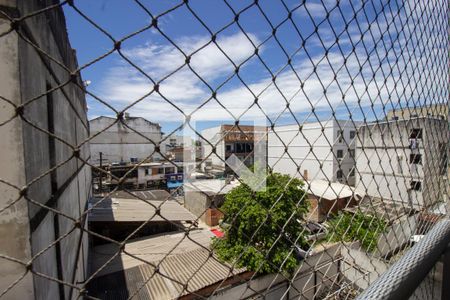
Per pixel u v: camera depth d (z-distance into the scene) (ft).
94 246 26.73
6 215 3.43
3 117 3.39
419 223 6.13
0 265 3.44
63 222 7.23
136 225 29.86
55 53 7.41
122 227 29.55
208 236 29.43
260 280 14.78
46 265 4.88
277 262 13.43
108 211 30.71
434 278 4.46
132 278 19.45
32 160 4.06
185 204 39.73
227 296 16.34
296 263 13.37
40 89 5.04
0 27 3.39
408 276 3.10
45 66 5.68
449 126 7.01
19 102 3.50
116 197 37.01
